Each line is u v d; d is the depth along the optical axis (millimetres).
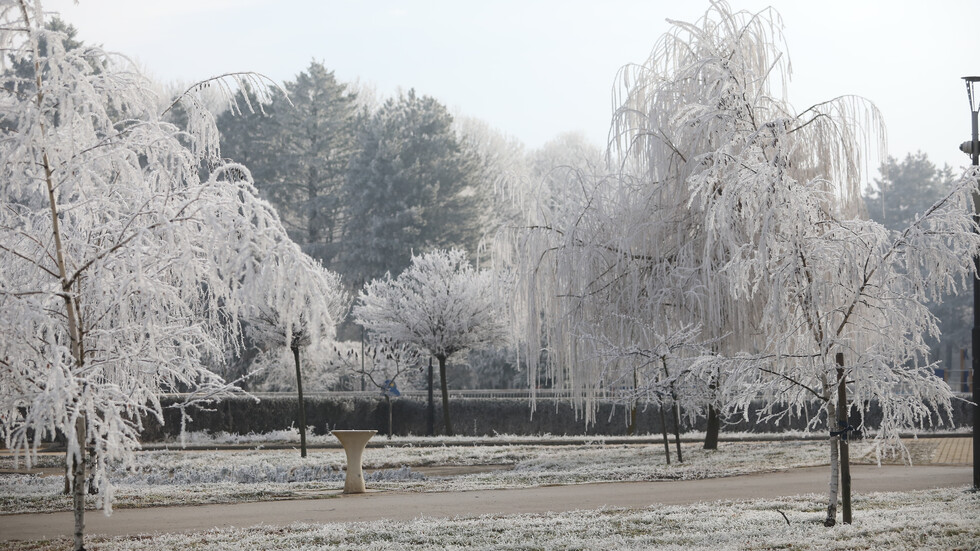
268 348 40531
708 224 11250
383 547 9820
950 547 8961
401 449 27000
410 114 75250
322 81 76812
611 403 36219
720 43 21328
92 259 7973
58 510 13727
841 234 10539
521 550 9617
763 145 12109
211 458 24531
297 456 24984
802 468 19297
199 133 8891
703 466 19641
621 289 21422
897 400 10586
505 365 58969
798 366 10836
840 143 19312
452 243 68875
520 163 98750
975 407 14062
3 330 7430
